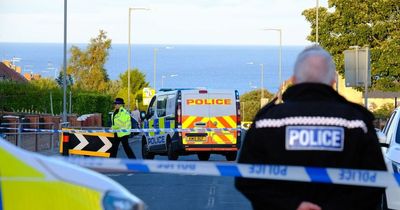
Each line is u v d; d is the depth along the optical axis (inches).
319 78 291.1
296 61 298.2
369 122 288.5
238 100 1471.5
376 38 2760.8
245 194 288.8
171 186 986.1
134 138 2618.1
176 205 807.7
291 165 282.2
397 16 2704.2
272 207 282.5
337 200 283.9
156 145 1557.6
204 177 1102.4
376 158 286.4
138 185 995.3
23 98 2475.4
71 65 4446.4
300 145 282.5
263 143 286.8
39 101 2554.1
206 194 906.1
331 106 286.7
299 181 283.7
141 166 308.5
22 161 265.0
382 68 2687.0
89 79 4411.9
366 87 1365.7
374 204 287.3
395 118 763.4
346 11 2738.7
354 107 290.2
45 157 274.1
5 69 3796.8
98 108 2960.1
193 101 1457.9
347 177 277.9
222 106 1466.5
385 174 279.6
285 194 283.3
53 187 264.2
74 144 1304.1
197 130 1448.1
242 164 285.0
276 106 291.0
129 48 3149.6
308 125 283.4
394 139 727.7
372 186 280.1
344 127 282.8
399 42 2674.7
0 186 261.1
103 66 4512.8
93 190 271.0
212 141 1450.5
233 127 1465.3
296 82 297.0
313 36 2842.0
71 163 303.3
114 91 4675.2
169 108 1503.4
